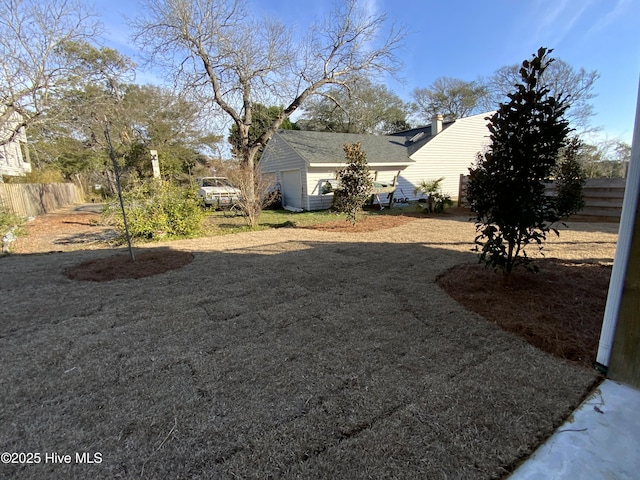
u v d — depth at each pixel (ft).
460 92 91.09
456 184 58.39
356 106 57.16
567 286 12.11
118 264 17.28
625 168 50.96
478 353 7.97
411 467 4.84
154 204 24.85
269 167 55.62
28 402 6.57
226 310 11.09
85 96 40.24
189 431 5.67
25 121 36.11
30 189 43.52
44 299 12.50
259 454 5.15
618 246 6.29
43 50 34.35
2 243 23.26
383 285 13.14
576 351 7.84
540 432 5.48
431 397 6.38
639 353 6.26
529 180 10.88
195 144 70.44
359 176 28.89
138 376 7.39
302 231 27.91
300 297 12.10
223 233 27.53
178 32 34.81
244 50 36.91
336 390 6.68
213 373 7.43
